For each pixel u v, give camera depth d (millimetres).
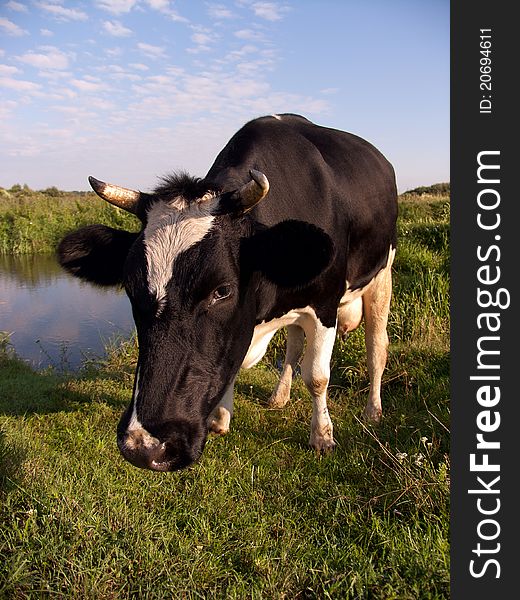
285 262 3234
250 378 5875
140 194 3311
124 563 2746
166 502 3395
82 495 3281
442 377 5070
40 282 13508
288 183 3836
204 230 2959
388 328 6840
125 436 2660
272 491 3482
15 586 2549
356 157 4691
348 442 4105
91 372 6371
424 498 3115
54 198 24859
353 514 3145
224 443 4227
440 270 8156
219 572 2705
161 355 2762
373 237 4676
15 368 6762
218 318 2930
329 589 2520
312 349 4133
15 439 3998
